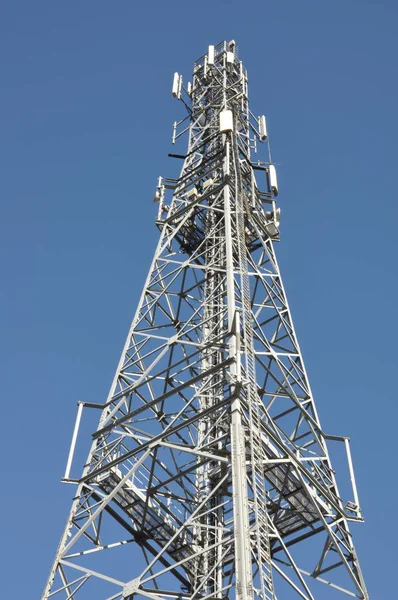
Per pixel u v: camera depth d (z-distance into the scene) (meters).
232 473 29.98
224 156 47.88
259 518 29.56
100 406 38.12
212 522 35.81
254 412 33.47
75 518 34.09
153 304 42.12
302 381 40.56
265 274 44.34
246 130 53.25
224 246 42.84
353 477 37.66
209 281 43.62
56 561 32.41
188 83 57.56
